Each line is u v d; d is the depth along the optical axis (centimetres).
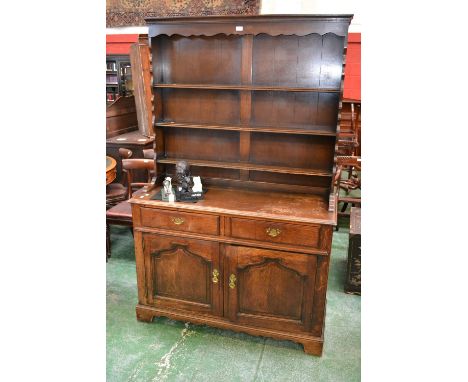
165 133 276
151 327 257
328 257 215
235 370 220
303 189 260
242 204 237
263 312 236
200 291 246
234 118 261
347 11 562
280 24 217
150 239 245
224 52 249
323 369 221
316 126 249
